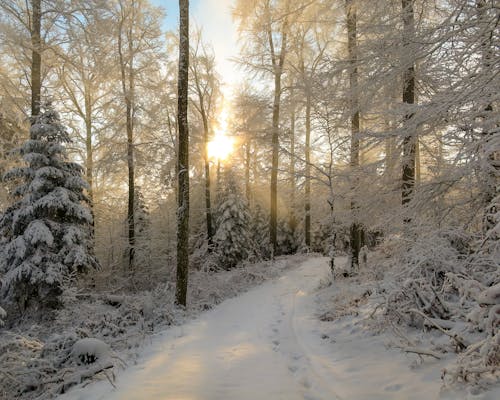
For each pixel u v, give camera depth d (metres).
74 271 10.94
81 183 11.47
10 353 5.69
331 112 8.35
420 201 6.11
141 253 18.56
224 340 6.30
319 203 14.50
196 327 7.49
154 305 9.59
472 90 3.92
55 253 10.97
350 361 4.73
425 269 5.89
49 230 10.63
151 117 16.81
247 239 23.16
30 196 10.74
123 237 18.81
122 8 15.96
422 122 4.64
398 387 3.74
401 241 6.89
